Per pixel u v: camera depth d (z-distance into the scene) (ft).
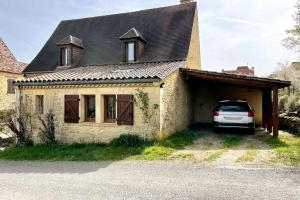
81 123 41.01
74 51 58.39
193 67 56.39
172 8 61.00
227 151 30.94
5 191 19.95
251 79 38.29
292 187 18.48
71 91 41.86
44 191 19.60
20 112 45.24
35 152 36.68
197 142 37.47
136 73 39.34
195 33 58.59
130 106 37.86
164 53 52.08
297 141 34.71
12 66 83.15
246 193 17.56
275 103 37.88
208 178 21.11
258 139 38.42
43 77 44.93
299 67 69.26
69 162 30.14
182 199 16.97
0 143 53.26
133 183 20.58
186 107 50.65
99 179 22.12
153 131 36.58
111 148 34.91
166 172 23.39
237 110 42.50
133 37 52.95
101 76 40.14
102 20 66.39
